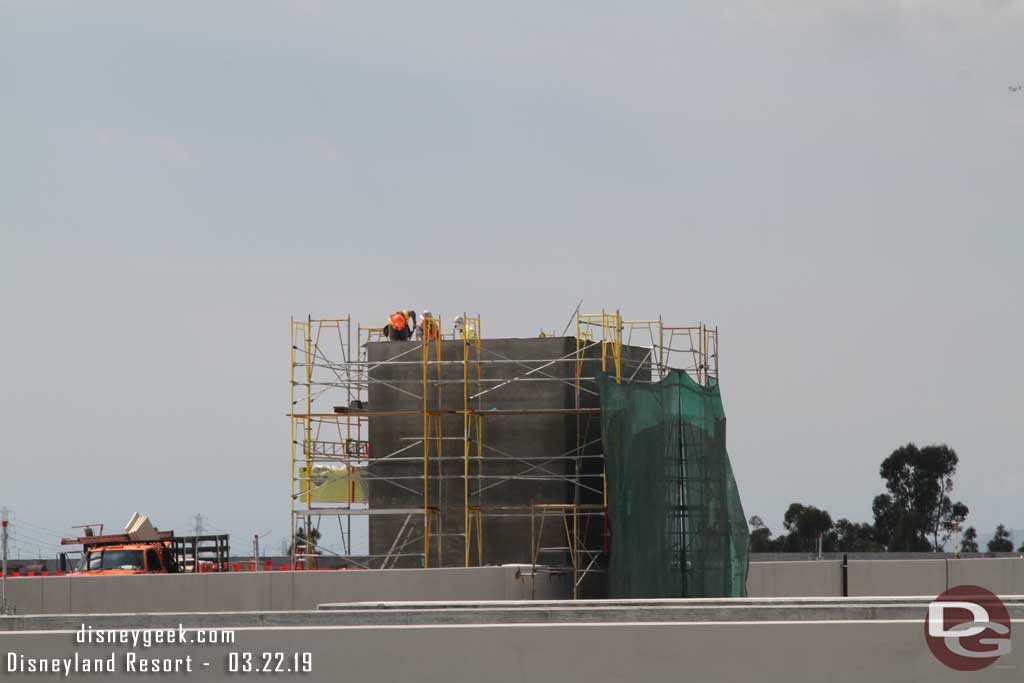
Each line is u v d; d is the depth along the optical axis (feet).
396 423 314.14
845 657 128.57
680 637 128.57
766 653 128.26
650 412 296.30
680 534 307.99
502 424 307.58
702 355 328.49
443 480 308.60
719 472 319.88
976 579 327.88
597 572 298.35
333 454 324.60
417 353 315.37
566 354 306.96
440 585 247.50
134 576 223.51
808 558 497.46
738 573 319.47
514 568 265.75
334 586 234.79
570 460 305.32
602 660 127.95
